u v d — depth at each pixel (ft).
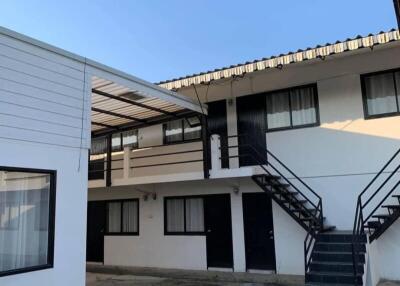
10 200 20.31
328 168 34.86
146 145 44.65
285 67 35.55
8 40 20.59
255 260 36.96
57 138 22.53
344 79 35.06
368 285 27.40
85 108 24.50
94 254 47.03
